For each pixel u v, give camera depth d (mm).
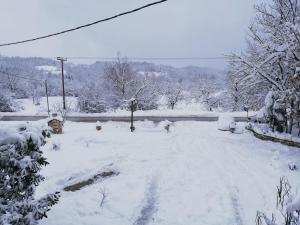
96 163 9555
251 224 5574
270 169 9008
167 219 5832
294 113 11414
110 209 6242
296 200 3973
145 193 7145
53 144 11656
